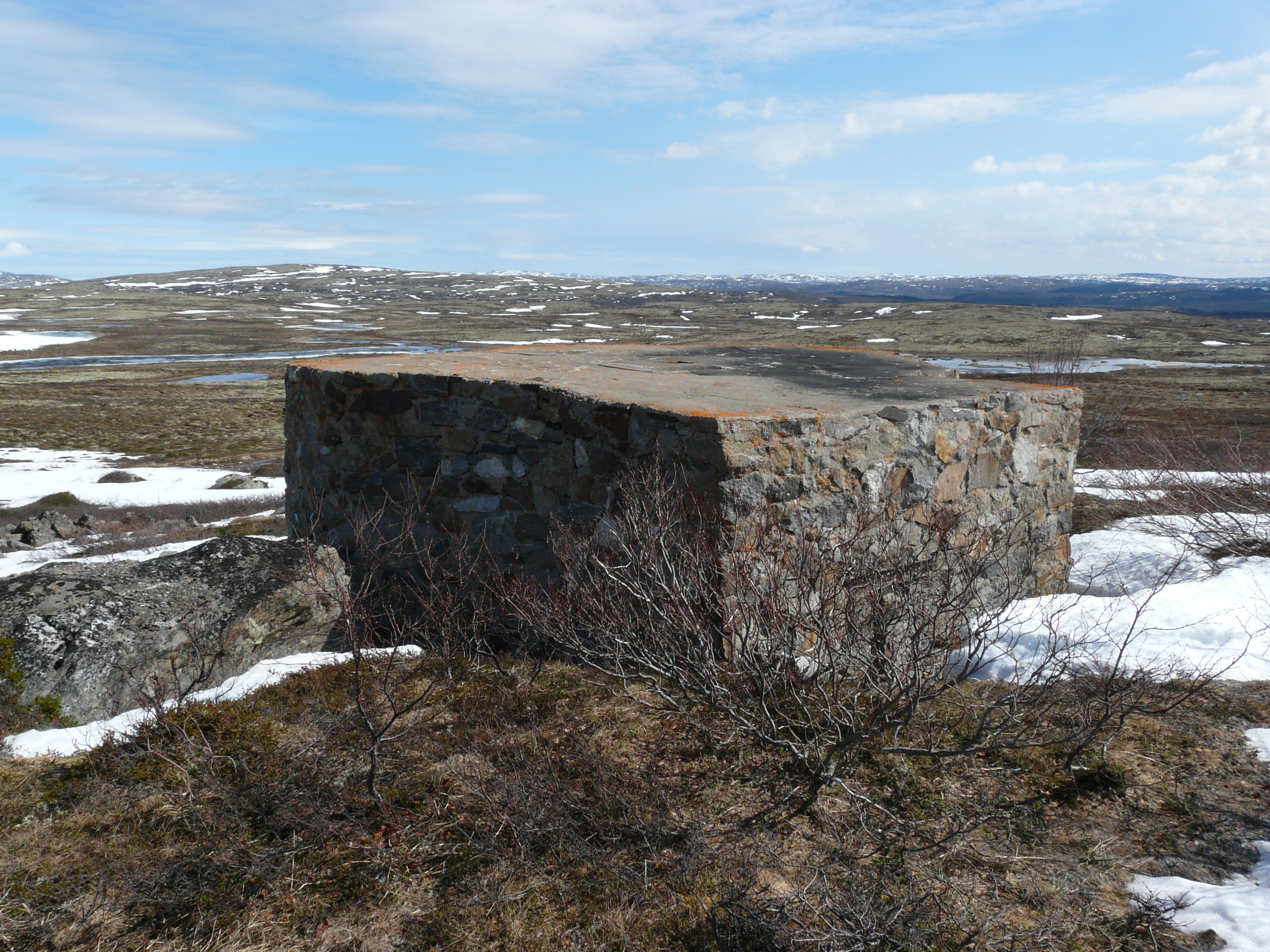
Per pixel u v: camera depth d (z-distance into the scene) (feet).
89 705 10.98
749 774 9.30
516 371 16.01
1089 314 389.39
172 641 11.86
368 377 15.71
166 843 8.17
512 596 12.87
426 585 15.38
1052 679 9.56
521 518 14.12
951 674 10.33
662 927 7.11
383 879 7.70
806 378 16.96
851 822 8.46
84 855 7.97
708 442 11.19
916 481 13.46
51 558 34.17
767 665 9.08
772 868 7.82
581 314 460.14
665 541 10.48
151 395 166.40
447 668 11.62
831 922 6.97
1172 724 10.19
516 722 10.65
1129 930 6.93
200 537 38.14
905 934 6.79
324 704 11.14
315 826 8.21
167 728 9.69
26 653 11.12
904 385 15.96
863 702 9.84
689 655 9.73
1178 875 7.71
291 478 18.52
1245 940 6.66
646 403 12.34
